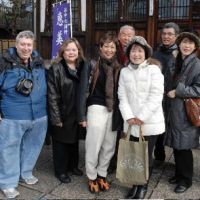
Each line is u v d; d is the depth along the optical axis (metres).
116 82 3.16
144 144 2.94
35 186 3.35
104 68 3.13
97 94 3.17
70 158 3.61
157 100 2.94
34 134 3.31
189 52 3.14
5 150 3.16
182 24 6.44
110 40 3.10
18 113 3.11
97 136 3.13
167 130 3.29
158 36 6.67
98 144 3.15
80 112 3.16
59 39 4.85
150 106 2.92
